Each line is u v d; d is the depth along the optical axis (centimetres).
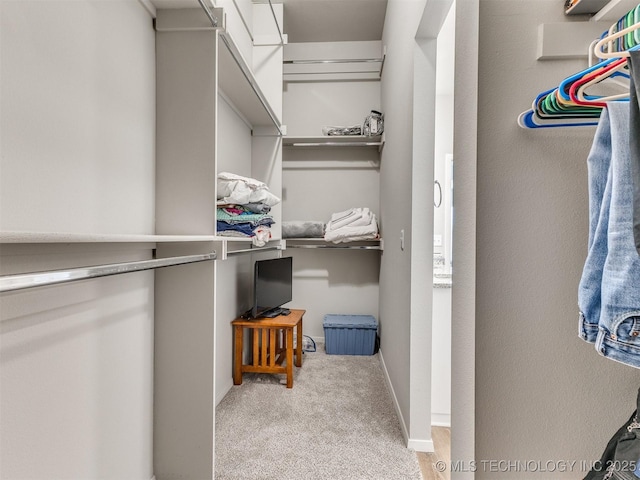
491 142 81
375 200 313
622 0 73
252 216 184
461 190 92
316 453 152
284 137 275
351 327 281
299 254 318
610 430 79
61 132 79
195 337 120
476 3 82
